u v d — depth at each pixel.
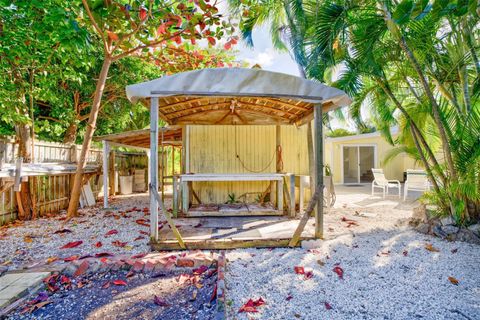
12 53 3.56
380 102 4.33
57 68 4.46
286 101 3.79
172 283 2.32
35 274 2.33
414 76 3.71
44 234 3.69
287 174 4.60
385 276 2.38
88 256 2.74
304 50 3.42
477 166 3.08
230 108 4.47
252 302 1.93
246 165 5.66
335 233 3.62
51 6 3.05
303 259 2.75
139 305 1.99
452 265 2.59
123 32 3.78
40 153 5.24
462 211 3.38
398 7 1.90
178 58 4.91
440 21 3.27
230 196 5.67
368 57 3.27
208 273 2.47
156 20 3.59
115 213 5.32
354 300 2.00
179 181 5.36
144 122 12.30
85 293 2.16
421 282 2.26
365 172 13.08
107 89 8.14
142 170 9.79
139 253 2.86
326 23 3.16
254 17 4.57
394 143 4.92
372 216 4.84
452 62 3.37
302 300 2.00
